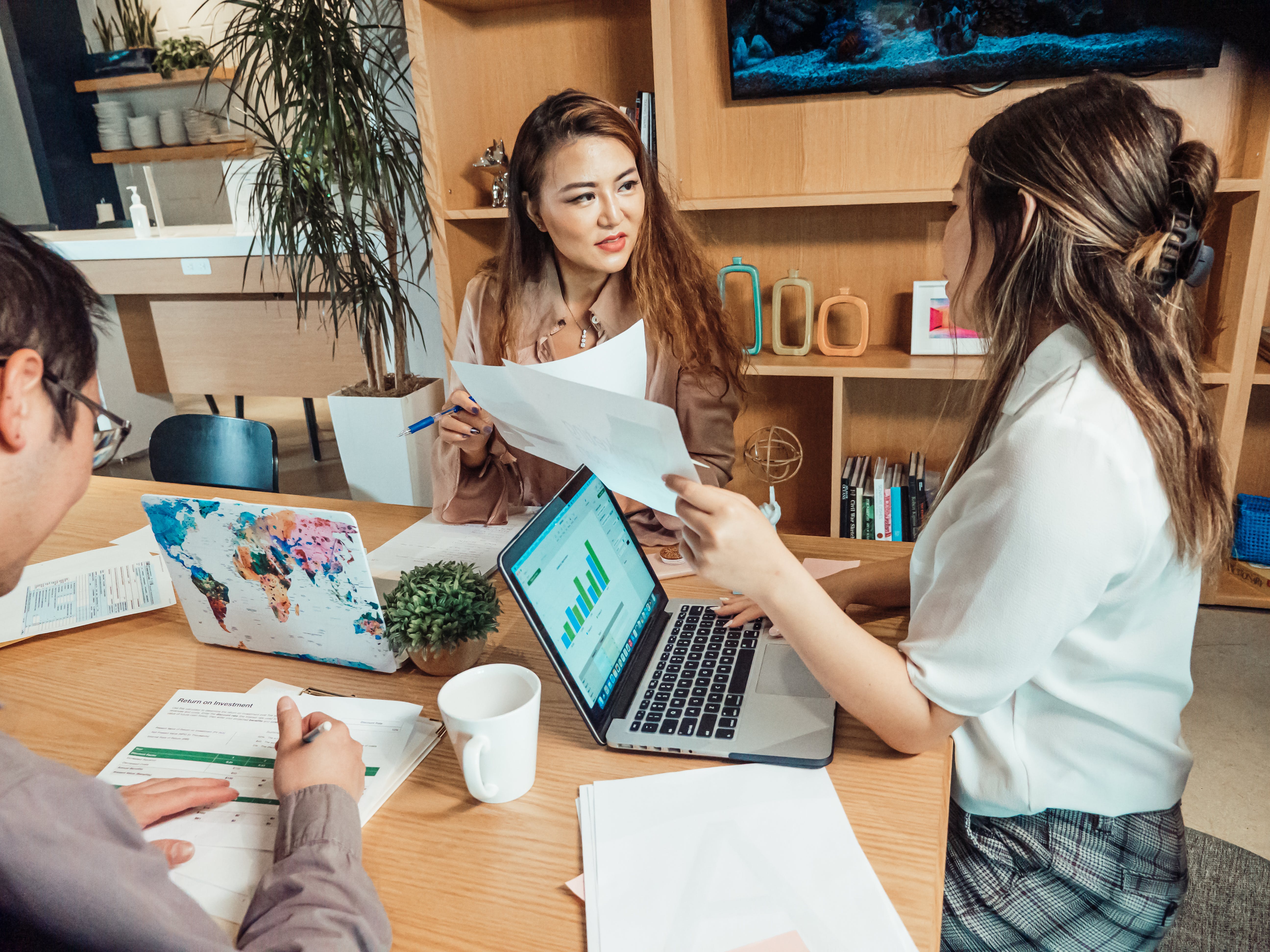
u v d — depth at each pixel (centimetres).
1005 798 90
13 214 475
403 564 130
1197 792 184
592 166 148
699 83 269
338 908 63
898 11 239
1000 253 84
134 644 115
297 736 80
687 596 119
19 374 54
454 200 285
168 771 86
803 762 83
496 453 148
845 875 69
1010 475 77
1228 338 233
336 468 419
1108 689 87
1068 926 90
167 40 432
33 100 451
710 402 161
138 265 412
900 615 113
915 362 257
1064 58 232
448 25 273
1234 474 241
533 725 80
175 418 196
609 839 75
